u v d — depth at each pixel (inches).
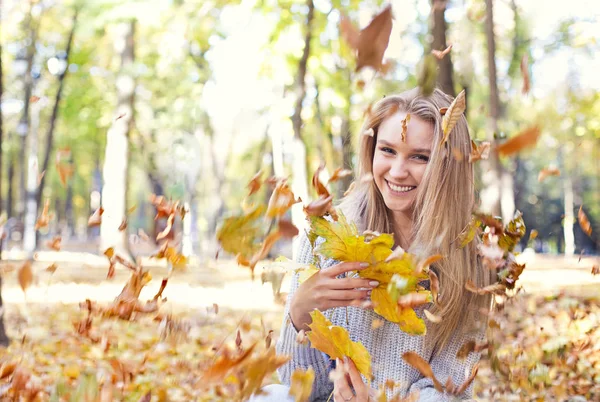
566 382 175.6
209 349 214.2
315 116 804.0
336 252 67.6
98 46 780.6
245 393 60.1
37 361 185.6
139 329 247.6
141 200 1553.9
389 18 46.4
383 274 67.5
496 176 346.0
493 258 72.8
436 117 77.0
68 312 293.7
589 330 222.4
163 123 982.4
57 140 1035.3
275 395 77.6
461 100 62.3
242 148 1379.2
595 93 529.0
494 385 163.0
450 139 78.0
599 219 1233.4
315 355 80.1
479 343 80.5
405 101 79.7
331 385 84.3
